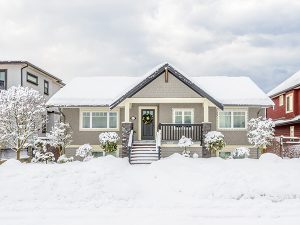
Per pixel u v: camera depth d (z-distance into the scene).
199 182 16.22
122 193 15.10
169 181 16.77
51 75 37.84
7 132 24.47
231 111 26.88
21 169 17.83
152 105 27.30
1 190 15.03
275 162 19.55
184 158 20.59
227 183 15.80
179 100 24.81
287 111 36.69
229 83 29.78
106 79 31.36
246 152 24.08
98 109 27.16
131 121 27.23
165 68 24.64
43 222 11.34
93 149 26.92
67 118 27.16
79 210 12.87
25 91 24.36
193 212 12.41
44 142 25.19
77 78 31.70
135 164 22.20
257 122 25.75
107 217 11.92
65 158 24.30
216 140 23.64
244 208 12.94
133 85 24.55
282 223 11.16
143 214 12.25
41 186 15.52
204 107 24.66
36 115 25.48
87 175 16.84
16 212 12.55
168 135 25.50
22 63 31.41
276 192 14.93
